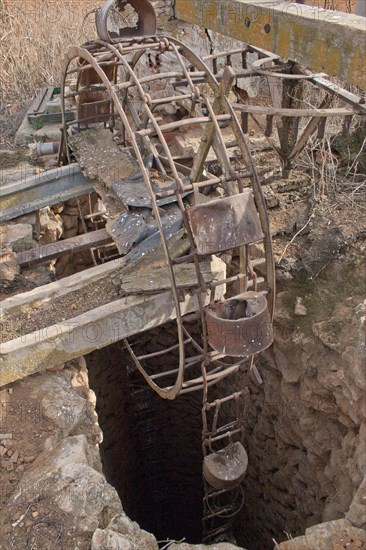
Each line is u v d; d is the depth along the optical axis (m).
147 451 6.86
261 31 4.40
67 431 3.59
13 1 8.48
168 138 5.70
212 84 3.65
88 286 4.00
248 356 3.69
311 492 4.54
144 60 6.27
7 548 3.03
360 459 3.57
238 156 5.20
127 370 6.35
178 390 3.70
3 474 3.38
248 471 5.61
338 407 4.11
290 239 4.79
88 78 4.71
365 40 3.56
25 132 6.32
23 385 3.79
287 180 5.21
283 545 3.13
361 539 3.08
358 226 4.67
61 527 3.07
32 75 7.64
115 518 3.08
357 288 4.38
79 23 8.13
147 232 4.04
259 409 5.12
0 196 4.81
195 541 7.27
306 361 4.27
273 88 5.13
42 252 4.42
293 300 4.54
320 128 4.61
